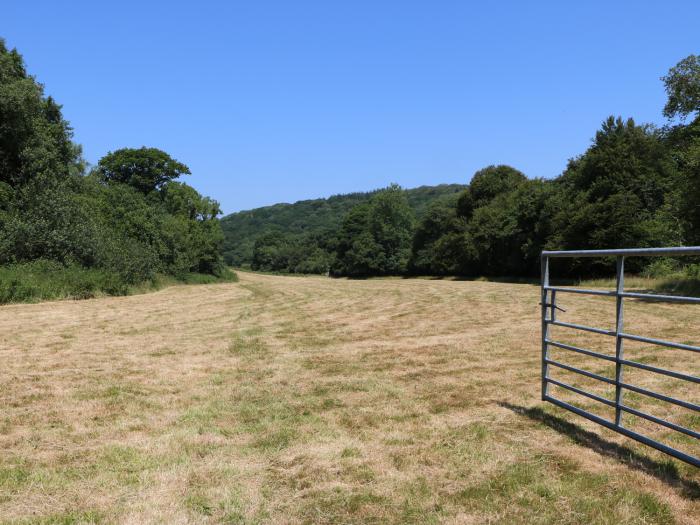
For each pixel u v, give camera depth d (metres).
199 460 4.20
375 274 79.62
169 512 3.29
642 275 28.19
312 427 5.02
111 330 12.66
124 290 26.83
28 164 31.22
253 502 3.42
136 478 3.82
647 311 14.62
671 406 5.55
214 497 3.50
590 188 38.47
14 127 30.91
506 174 61.03
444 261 59.56
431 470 3.92
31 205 27.27
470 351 9.01
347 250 87.25
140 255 33.19
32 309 18.30
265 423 5.16
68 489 3.65
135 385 6.86
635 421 5.07
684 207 22.36
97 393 6.43
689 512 3.23
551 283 37.06
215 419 5.35
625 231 33.75
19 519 3.21
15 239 25.28
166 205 59.84
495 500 3.41
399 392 6.33
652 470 3.87
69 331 12.49
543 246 43.09
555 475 3.79
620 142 38.19
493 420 5.15
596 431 4.78
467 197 61.44
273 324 13.66
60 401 6.06
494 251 51.28
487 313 15.20
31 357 8.98
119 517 3.24
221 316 15.84
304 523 3.16
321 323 13.73
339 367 7.93
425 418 5.25
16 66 34.94
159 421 5.28
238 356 9.02
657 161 36.47
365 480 3.76
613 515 3.18
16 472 3.94
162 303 20.94
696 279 20.86
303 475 3.86
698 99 22.61
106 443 4.61
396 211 79.88
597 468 3.91
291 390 6.54
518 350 9.02
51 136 36.94
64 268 25.67
